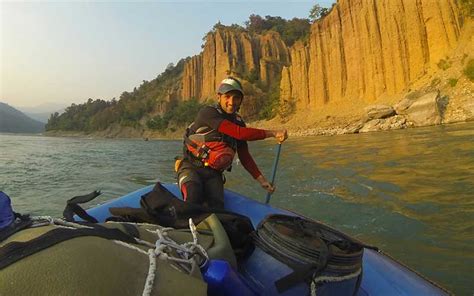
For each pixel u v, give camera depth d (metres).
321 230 2.26
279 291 1.91
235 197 4.33
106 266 1.30
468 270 4.03
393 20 48.59
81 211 2.20
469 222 5.39
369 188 7.94
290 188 8.65
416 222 5.54
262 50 114.56
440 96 34.75
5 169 16.00
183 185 3.54
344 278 2.02
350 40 58.47
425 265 4.21
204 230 2.29
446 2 43.47
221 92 3.53
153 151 28.30
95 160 19.95
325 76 64.25
